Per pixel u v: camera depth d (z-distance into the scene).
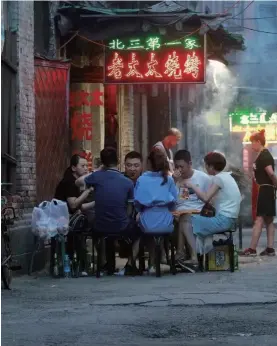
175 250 16.05
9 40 15.80
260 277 13.74
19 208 15.69
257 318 9.56
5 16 15.62
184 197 15.15
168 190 14.25
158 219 14.06
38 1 18.62
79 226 14.58
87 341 8.38
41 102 17.59
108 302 10.75
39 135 17.50
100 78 20.48
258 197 17.56
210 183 15.13
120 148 24.75
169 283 13.02
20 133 16.02
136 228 14.40
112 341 8.37
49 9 18.95
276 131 40.00
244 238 23.72
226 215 14.67
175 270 14.48
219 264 14.85
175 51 20.17
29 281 13.73
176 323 9.29
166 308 10.30
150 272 14.69
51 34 19.08
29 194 16.41
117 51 20.23
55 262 14.51
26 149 16.31
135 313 9.97
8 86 15.48
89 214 15.26
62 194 15.09
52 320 9.56
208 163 15.16
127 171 15.70
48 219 14.41
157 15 18.92
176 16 18.91
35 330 8.97
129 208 15.02
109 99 23.55
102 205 14.27
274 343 8.27
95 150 22.03
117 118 24.48
